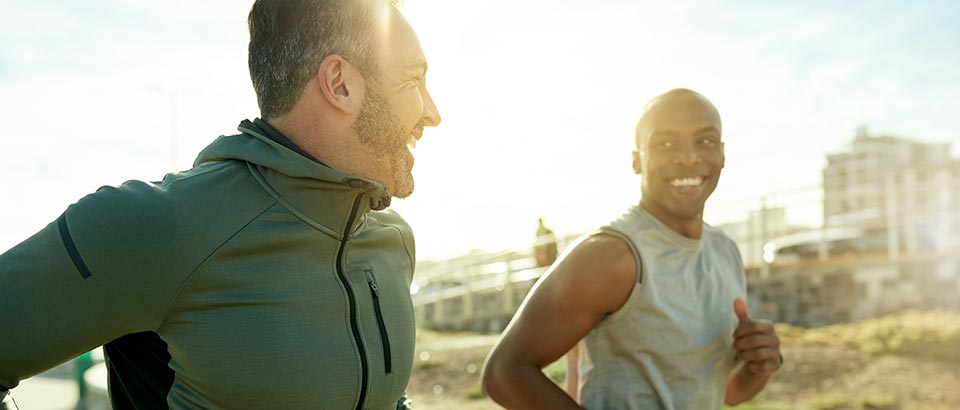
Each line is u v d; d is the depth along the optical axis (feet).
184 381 4.44
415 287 65.57
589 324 6.95
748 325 7.38
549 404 6.82
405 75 4.93
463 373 30.17
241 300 4.40
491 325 50.70
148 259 4.17
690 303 7.25
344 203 4.68
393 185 5.12
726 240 8.32
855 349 25.44
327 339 4.61
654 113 7.28
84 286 4.05
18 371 4.07
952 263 32.99
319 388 4.52
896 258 34.68
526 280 48.19
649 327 6.97
